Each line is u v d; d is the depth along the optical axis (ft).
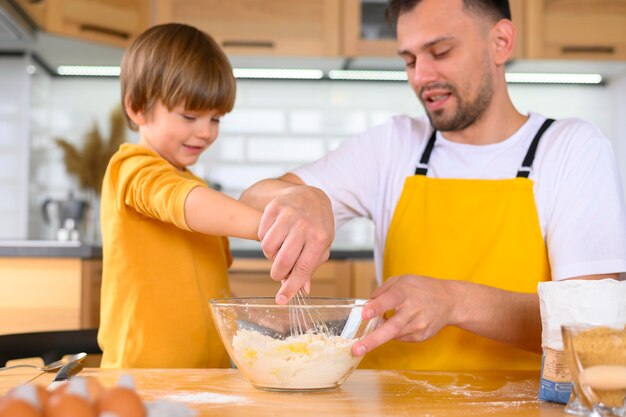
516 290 4.65
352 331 3.10
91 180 11.87
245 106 12.52
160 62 4.78
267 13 11.32
